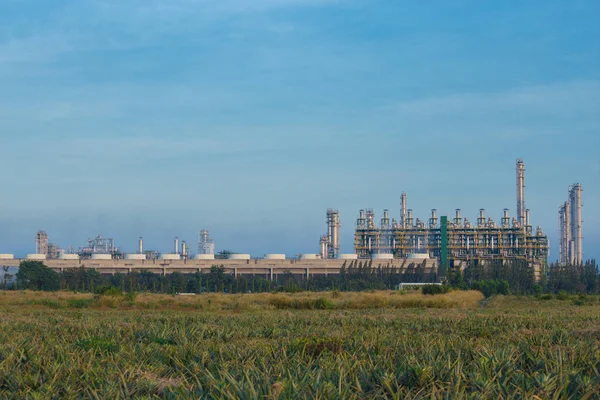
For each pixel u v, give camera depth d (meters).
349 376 14.47
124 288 120.62
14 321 38.22
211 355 19.22
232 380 13.13
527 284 135.50
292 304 64.62
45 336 26.98
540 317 40.72
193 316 45.75
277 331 29.59
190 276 133.25
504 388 13.17
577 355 17.25
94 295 73.44
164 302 66.50
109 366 17.11
